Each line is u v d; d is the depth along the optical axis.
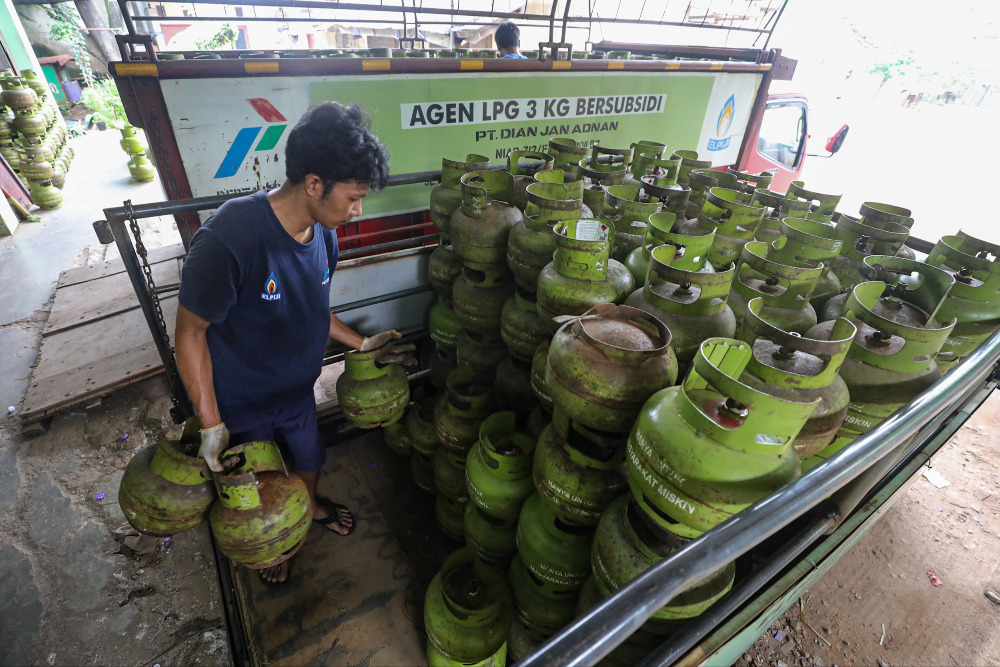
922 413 0.82
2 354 3.30
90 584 1.91
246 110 1.78
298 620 1.71
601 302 1.26
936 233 6.13
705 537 0.61
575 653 0.50
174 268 3.84
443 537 2.03
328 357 2.36
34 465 2.47
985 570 2.18
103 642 1.73
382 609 1.76
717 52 3.45
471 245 1.68
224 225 1.10
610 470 1.21
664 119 3.00
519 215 1.73
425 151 2.24
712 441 0.83
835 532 1.45
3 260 4.59
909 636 1.92
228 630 1.76
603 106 2.71
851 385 1.14
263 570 1.82
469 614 1.32
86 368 2.98
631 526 1.08
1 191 5.16
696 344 1.16
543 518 1.39
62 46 10.06
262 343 1.32
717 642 1.12
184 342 1.13
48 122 6.60
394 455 2.41
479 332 1.93
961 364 0.98
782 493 0.66
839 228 1.59
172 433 1.23
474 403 1.70
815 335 1.22
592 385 1.02
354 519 2.08
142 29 2.54
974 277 1.36
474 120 2.30
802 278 1.24
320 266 1.34
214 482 1.21
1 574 1.94
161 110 1.66
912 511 2.45
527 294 1.67
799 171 4.50
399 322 2.52
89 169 7.38
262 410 1.45
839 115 12.76
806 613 1.98
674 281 1.16
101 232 1.52
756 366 0.96
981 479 2.66
